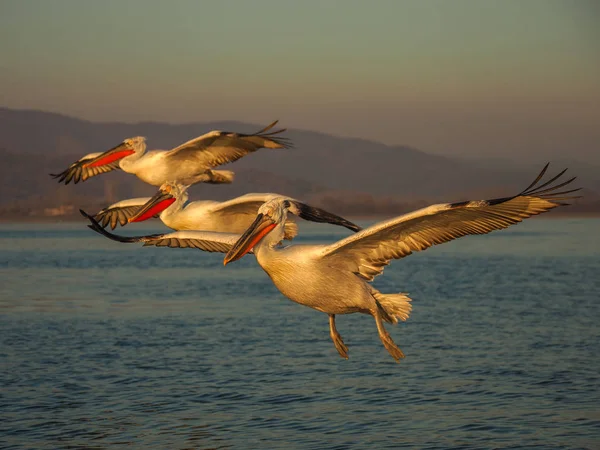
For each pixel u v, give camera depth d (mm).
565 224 108812
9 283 35781
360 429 12625
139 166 13883
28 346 19781
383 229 8445
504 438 12125
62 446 11938
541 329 21938
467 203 8023
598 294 30297
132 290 33000
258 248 9023
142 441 12156
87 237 85312
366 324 23344
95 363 17688
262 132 12977
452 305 27656
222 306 27609
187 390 15172
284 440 12133
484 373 16375
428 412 13555
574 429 12539
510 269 42406
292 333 21734
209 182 13727
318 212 9430
